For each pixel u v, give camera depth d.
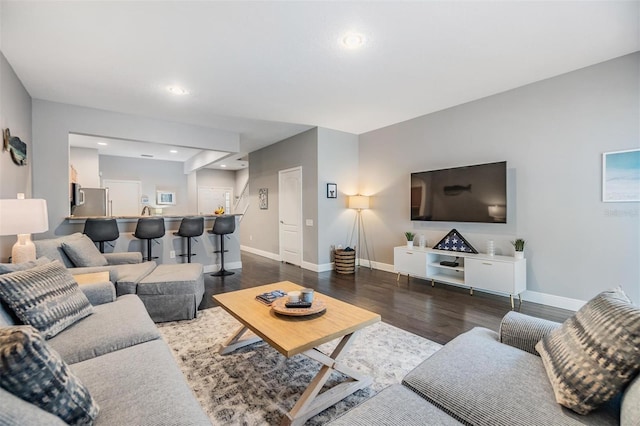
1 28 2.33
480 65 3.02
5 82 2.80
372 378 2.00
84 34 2.42
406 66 3.02
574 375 1.05
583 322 1.21
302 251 5.77
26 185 3.50
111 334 1.67
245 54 2.75
